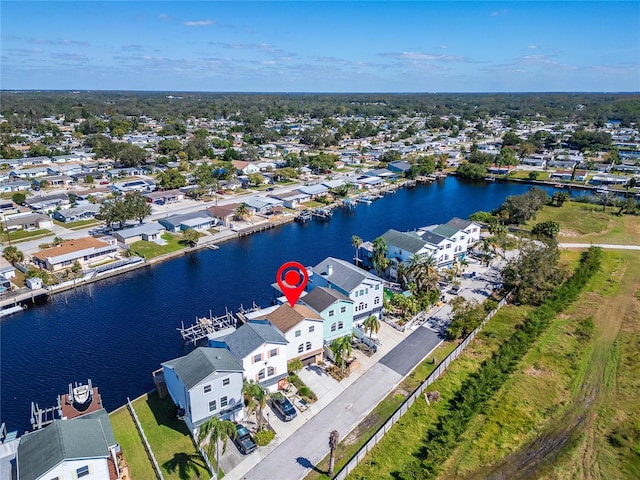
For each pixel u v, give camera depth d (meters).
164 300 72.19
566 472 38.00
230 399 42.91
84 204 119.06
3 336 61.34
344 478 37.25
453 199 145.62
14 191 132.50
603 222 113.88
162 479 37.41
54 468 31.86
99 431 36.69
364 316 61.88
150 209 107.31
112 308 69.44
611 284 76.19
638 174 169.25
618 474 37.81
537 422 43.88
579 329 60.62
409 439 41.62
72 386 51.09
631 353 55.59
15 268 80.69
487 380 48.72
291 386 49.22
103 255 86.50
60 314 67.56
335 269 64.62
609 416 44.66
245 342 46.69
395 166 179.38
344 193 141.25
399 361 54.25
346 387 49.44
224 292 75.25
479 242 88.25
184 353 57.50
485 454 39.88
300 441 41.72
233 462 39.25
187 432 42.91
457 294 72.31
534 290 68.62
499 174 178.38
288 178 158.50
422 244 75.38
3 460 37.47
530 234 102.44
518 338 56.44
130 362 55.62
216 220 109.88
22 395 49.66
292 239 104.12
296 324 50.31
